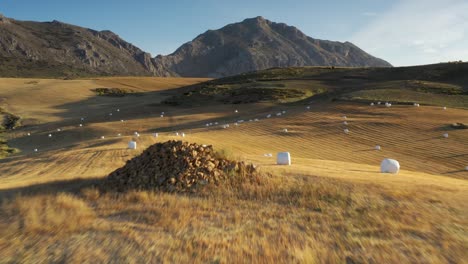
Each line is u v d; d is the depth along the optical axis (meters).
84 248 6.58
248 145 33.66
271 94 76.31
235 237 7.11
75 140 50.00
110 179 12.68
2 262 6.10
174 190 11.21
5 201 10.58
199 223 8.11
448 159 27.66
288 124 41.69
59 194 11.06
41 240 7.08
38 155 31.31
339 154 30.34
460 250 6.29
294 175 13.41
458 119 38.22
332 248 6.51
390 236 7.06
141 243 6.79
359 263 5.86
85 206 9.66
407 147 31.03
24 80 126.31
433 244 6.59
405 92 57.22
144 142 33.62
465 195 10.59
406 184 12.23
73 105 88.88
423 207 9.09
